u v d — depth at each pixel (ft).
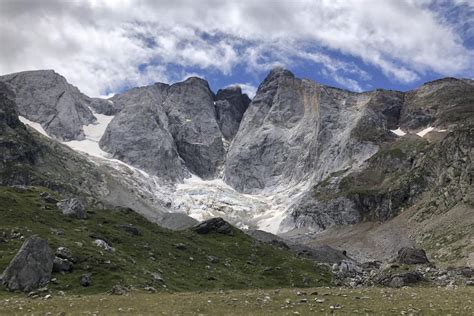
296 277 332.19
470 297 154.51
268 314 126.31
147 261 297.74
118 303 158.20
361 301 147.54
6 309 141.59
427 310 127.75
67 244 269.03
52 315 127.75
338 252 598.34
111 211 388.57
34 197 359.05
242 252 377.50
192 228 422.00
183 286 268.21
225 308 142.10
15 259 222.07
